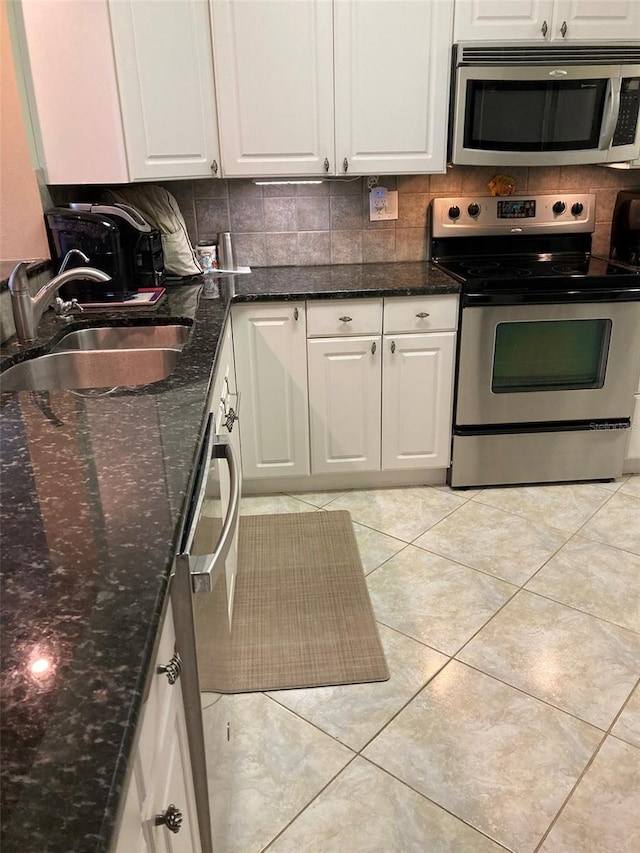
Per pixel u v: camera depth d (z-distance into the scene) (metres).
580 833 1.46
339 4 2.54
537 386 2.85
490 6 2.58
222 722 1.30
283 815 1.52
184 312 2.23
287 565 2.45
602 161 2.79
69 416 1.33
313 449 2.91
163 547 0.85
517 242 3.17
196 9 2.48
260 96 2.63
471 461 2.95
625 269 2.83
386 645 2.04
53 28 2.29
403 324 2.72
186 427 1.24
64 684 0.63
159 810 0.78
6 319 1.93
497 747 1.68
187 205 3.06
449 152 2.80
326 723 1.77
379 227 3.15
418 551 2.52
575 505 2.84
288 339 2.71
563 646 2.02
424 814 1.51
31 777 0.53
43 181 2.43
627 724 1.74
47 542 0.87
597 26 2.64
